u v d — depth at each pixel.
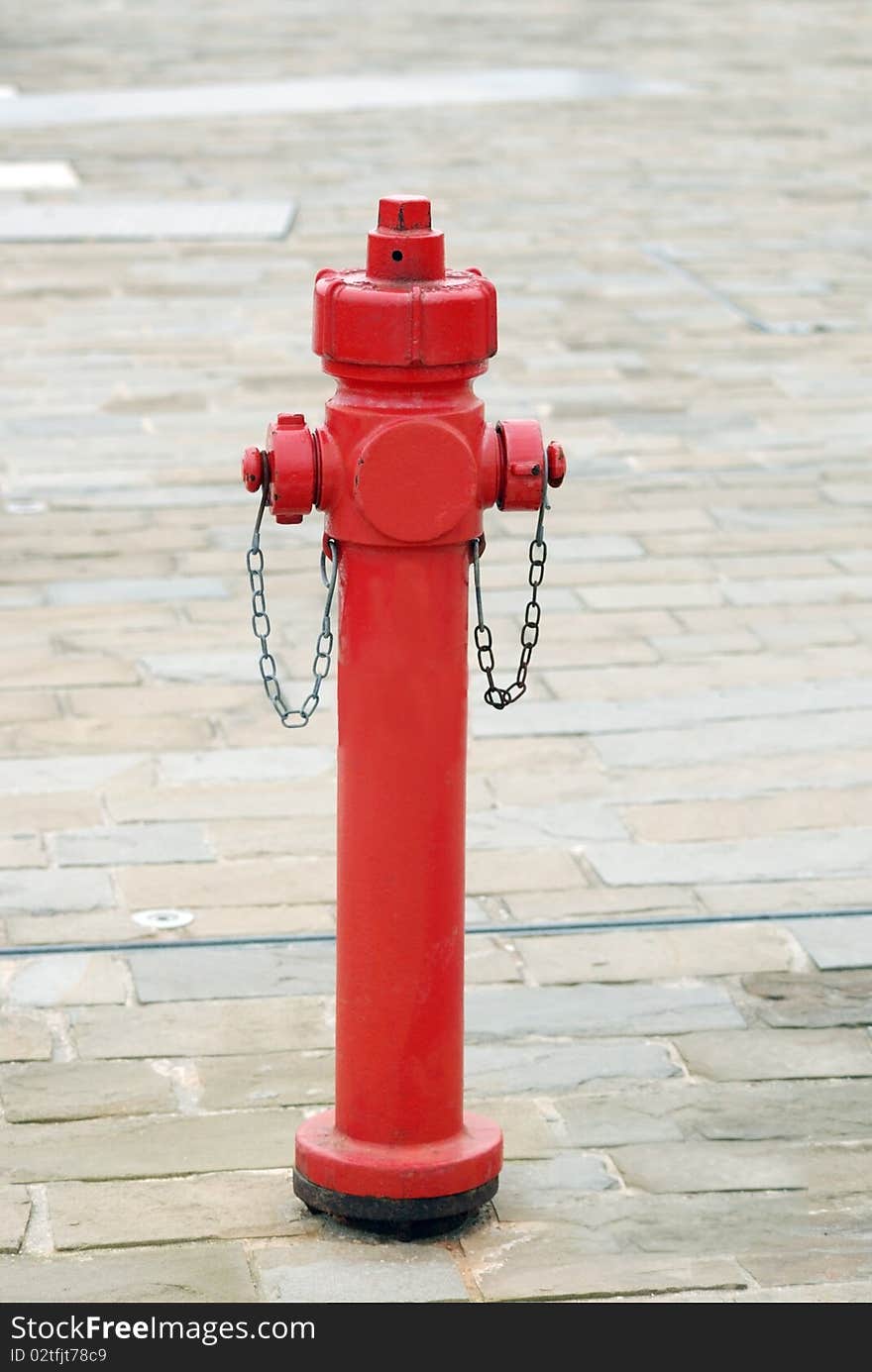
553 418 8.42
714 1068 3.90
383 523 3.12
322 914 4.50
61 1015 4.04
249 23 21.16
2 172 13.35
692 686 5.81
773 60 18.84
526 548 6.96
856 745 5.44
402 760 3.20
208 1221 3.37
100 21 21.11
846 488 7.63
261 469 3.20
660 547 6.99
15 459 7.76
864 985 4.23
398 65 18.31
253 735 5.44
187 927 4.42
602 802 5.08
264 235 11.59
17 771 5.18
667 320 10.01
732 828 4.95
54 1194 3.44
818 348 9.55
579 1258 3.29
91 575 6.61
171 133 14.88
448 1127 3.36
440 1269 3.26
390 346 3.07
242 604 6.38
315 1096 3.77
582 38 20.30
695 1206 3.45
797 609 6.43
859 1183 3.53
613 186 13.27
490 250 11.42
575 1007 4.12
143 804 5.02
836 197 13.02
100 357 9.16
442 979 3.29
